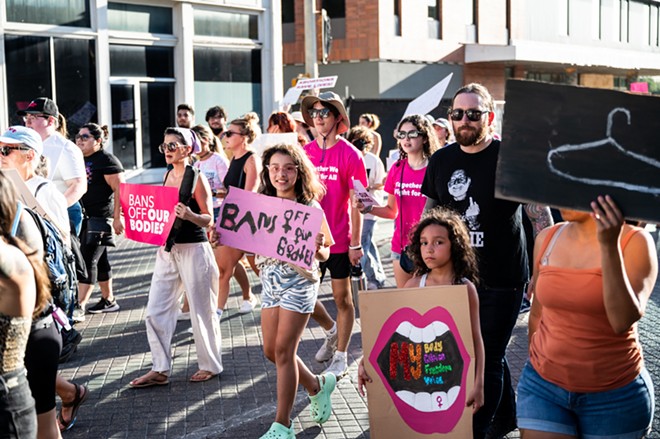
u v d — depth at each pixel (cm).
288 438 510
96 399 616
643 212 318
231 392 629
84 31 1898
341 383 653
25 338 343
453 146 491
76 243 710
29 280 341
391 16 2767
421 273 439
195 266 637
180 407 598
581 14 3866
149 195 629
